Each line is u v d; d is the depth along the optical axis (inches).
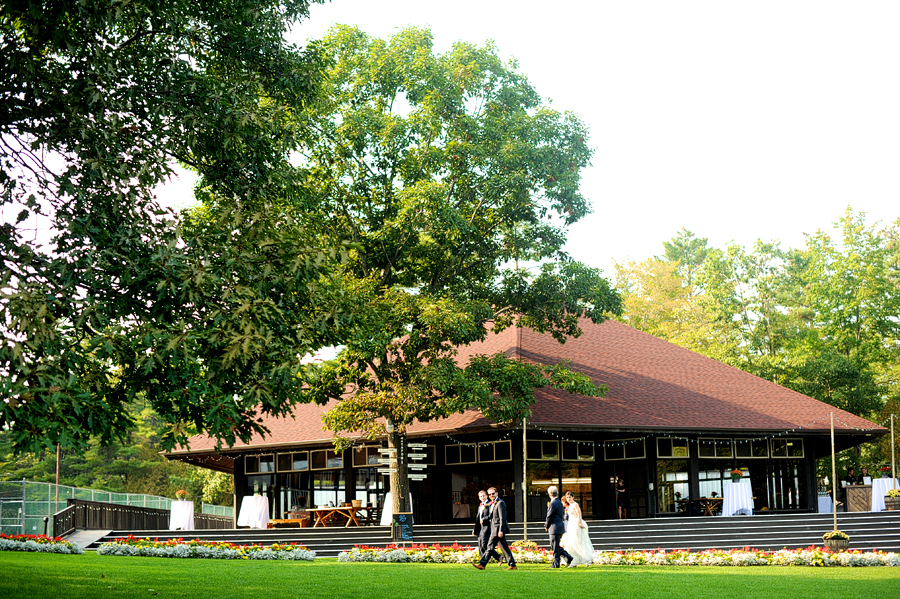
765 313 2203.5
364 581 577.9
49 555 784.3
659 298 2667.3
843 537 856.3
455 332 924.6
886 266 2310.5
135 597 460.1
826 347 2033.7
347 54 1016.9
